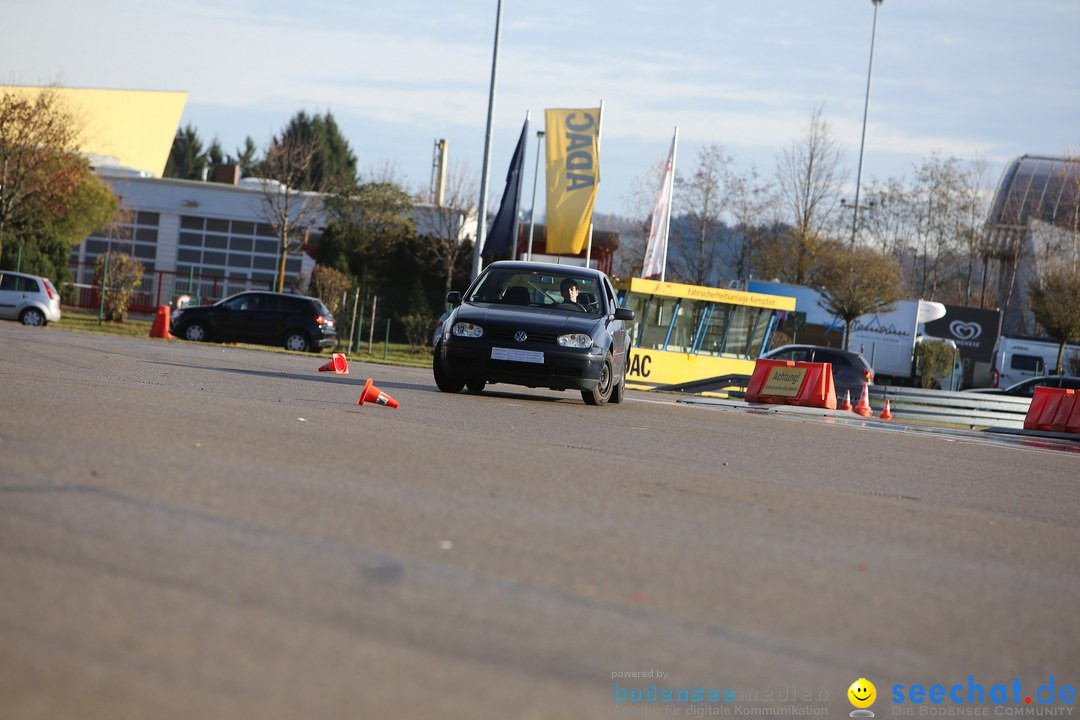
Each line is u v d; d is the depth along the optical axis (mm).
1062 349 64250
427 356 55969
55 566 6262
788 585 7305
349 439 12602
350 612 5859
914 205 93625
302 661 5074
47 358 22891
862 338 63094
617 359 22906
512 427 15992
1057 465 19219
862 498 11875
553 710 4742
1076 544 10227
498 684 4992
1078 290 63438
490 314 21531
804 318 63750
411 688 4852
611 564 7430
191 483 8961
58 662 4840
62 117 64688
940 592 7566
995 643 6449
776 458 15258
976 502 12609
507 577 6852
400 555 7172
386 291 60281
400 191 70562
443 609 6051
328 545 7270
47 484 8406
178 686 4672
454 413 17438
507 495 9766
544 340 21016
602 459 13031
